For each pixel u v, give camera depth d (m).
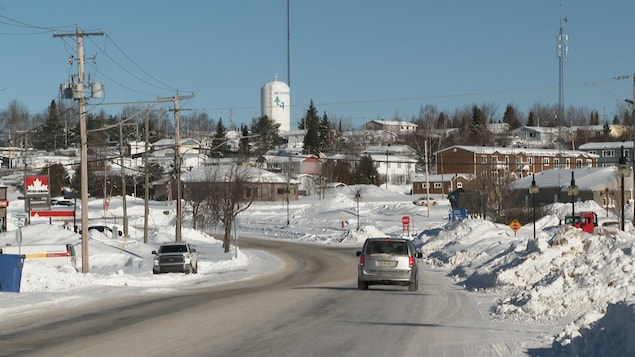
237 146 194.00
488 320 18.42
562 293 20.39
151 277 37.44
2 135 173.88
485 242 51.91
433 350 13.36
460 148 133.88
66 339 14.12
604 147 146.75
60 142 178.25
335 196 117.69
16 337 14.43
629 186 99.31
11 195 124.69
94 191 133.12
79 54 37.56
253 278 38.50
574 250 28.67
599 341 12.06
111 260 53.28
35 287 29.61
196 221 91.94
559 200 100.50
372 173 151.88
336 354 12.59
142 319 17.70
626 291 19.55
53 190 126.31
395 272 27.70
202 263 48.53
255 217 107.06
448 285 32.03
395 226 89.25
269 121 188.75
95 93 38.41
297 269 45.75
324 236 81.38
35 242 60.53
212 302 22.42
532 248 30.09
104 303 22.25
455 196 85.31
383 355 12.66
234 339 14.23
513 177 85.69
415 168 172.38
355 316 18.89
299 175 143.50
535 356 12.77
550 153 136.25
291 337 14.66
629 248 21.66
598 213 82.94
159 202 120.69
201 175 111.62
